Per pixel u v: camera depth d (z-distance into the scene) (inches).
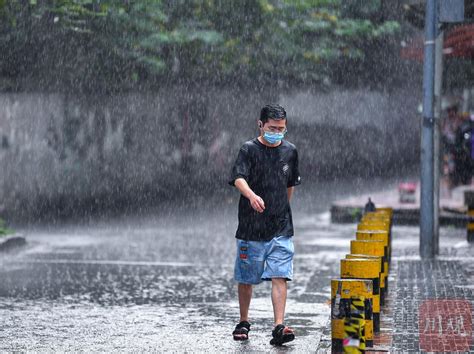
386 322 842.2
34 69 2422.5
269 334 840.9
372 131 3533.5
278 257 783.7
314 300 1043.3
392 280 1122.0
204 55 2637.8
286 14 2763.3
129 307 1000.9
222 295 1088.2
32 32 2244.1
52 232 1927.9
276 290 786.2
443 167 2679.6
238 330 815.1
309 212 2412.6
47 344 802.2
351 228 2015.3
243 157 783.7
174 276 1256.8
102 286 1161.4
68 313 962.1
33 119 2566.4
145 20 2380.7
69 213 2341.3
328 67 3004.4
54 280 1216.8
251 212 784.9
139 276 1256.8
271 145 788.0
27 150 2546.8
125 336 838.5
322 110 3417.8
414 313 884.0
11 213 2285.9
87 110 2719.0
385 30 2960.1
